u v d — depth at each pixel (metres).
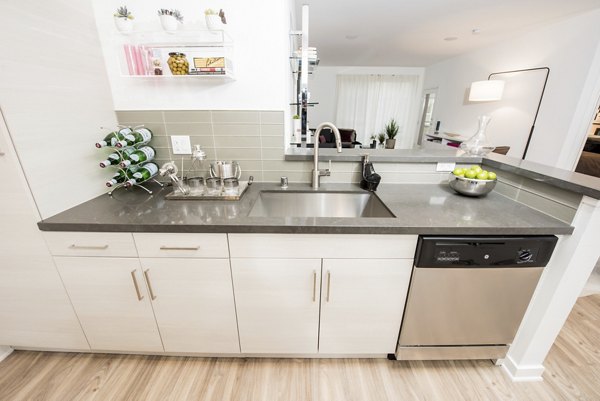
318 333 1.23
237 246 1.04
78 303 1.17
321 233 0.99
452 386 1.23
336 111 6.82
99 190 1.29
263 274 1.09
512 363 1.26
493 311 1.14
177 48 1.21
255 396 1.18
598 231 0.94
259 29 1.22
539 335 1.15
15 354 1.36
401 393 1.20
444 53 4.83
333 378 1.26
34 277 1.11
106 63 1.27
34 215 0.99
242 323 1.20
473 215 1.08
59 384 1.22
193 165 1.44
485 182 1.23
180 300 1.15
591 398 1.18
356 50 4.71
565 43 2.90
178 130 1.38
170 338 1.25
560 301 1.07
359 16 2.94
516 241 0.99
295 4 2.57
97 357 1.36
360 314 1.18
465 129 4.79
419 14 2.86
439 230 0.97
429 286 1.08
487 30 3.38
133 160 1.24
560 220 1.04
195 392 1.20
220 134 1.39
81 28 1.13
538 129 3.25
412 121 6.84
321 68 6.56
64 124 1.07
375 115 6.78
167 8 1.19
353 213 1.44
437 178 1.52
